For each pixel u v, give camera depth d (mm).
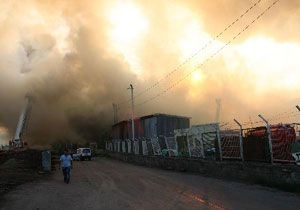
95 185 21719
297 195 15242
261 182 19391
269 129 19766
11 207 14258
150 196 16094
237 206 12719
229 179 22344
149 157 41375
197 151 29625
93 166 42531
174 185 20250
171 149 35406
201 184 20250
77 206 14047
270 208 12180
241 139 22719
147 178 25203
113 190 18859
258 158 20906
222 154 25062
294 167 17000
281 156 18922
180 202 14094
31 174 29406
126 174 29266
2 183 22375
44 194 17875
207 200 14336
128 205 13805
